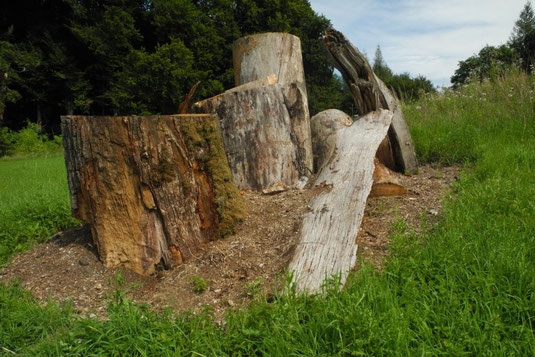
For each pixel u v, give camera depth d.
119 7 27.52
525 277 2.83
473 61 15.99
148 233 3.74
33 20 29.72
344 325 2.49
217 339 2.67
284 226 3.89
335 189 4.18
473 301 2.71
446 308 2.64
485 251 3.20
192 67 27.48
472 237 3.41
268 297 3.03
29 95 30.42
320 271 3.21
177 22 27.36
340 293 2.82
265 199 4.50
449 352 2.29
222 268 3.53
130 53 26.58
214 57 28.47
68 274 3.84
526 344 2.33
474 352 2.31
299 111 4.93
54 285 3.73
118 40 27.00
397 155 5.66
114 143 3.71
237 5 30.11
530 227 3.58
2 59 25.28
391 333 2.41
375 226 4.05
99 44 26.70
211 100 4.86
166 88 25.97
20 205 5.83
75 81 28.50
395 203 4.56
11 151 23.16
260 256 3.57
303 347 2.43
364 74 5.39
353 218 3.70
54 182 8.80
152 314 2.96
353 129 5.15
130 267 3.78
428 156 6.34
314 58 29.58
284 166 4.77
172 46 25.75
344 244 3.44
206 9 29.83
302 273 3.20
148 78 25.39
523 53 20.86
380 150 5.67
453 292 2.80
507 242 3.27
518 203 4.04
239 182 4.82
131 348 2.64
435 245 3.37
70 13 29.19
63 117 3.82
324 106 29.03
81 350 2.67
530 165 5.39
